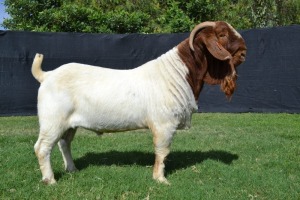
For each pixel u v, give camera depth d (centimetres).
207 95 1006
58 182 433
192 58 435
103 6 1448
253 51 973
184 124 445
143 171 478
